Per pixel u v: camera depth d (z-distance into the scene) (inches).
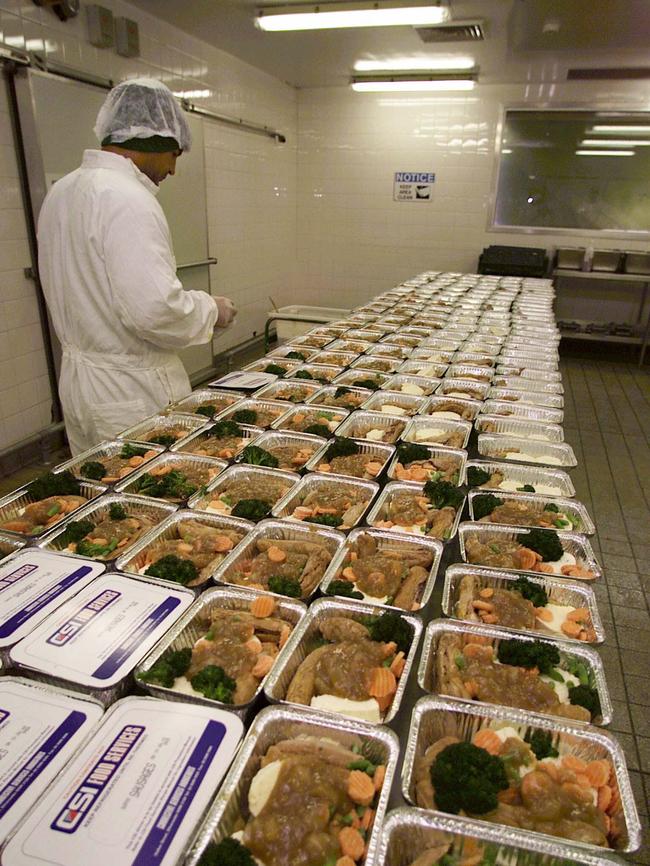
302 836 32.9
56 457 153.6
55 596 49.6
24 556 54.9
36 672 42.1
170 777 35.0
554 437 90.1
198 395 101.0
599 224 269.1
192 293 98.3
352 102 276.5
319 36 194.1
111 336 95.5
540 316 164.7
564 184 266.8
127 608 48.4
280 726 39.2
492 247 262.4
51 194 92.4
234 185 237.0
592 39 190.5
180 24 183.0
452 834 33.5
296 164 293.0
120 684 41.5
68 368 100.2
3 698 39.8
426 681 44.7
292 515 66.1
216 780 35.0
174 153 97.2
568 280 274.4
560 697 44.9
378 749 38.4
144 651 44.2
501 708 41.0
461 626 48.6
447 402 99.5
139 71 172.4
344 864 32.2
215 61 211.2
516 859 33.2
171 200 190.9
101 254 88.9
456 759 37.1
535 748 40.2
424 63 227.8
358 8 157.1
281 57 223.3
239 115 233.8
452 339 139.8
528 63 224.5
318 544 59.6
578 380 237.0
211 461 76.2
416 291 202.2
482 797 35.2
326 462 78.9
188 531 61.4
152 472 73.2
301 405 96.0
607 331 262.8
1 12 125.4
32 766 35.5
